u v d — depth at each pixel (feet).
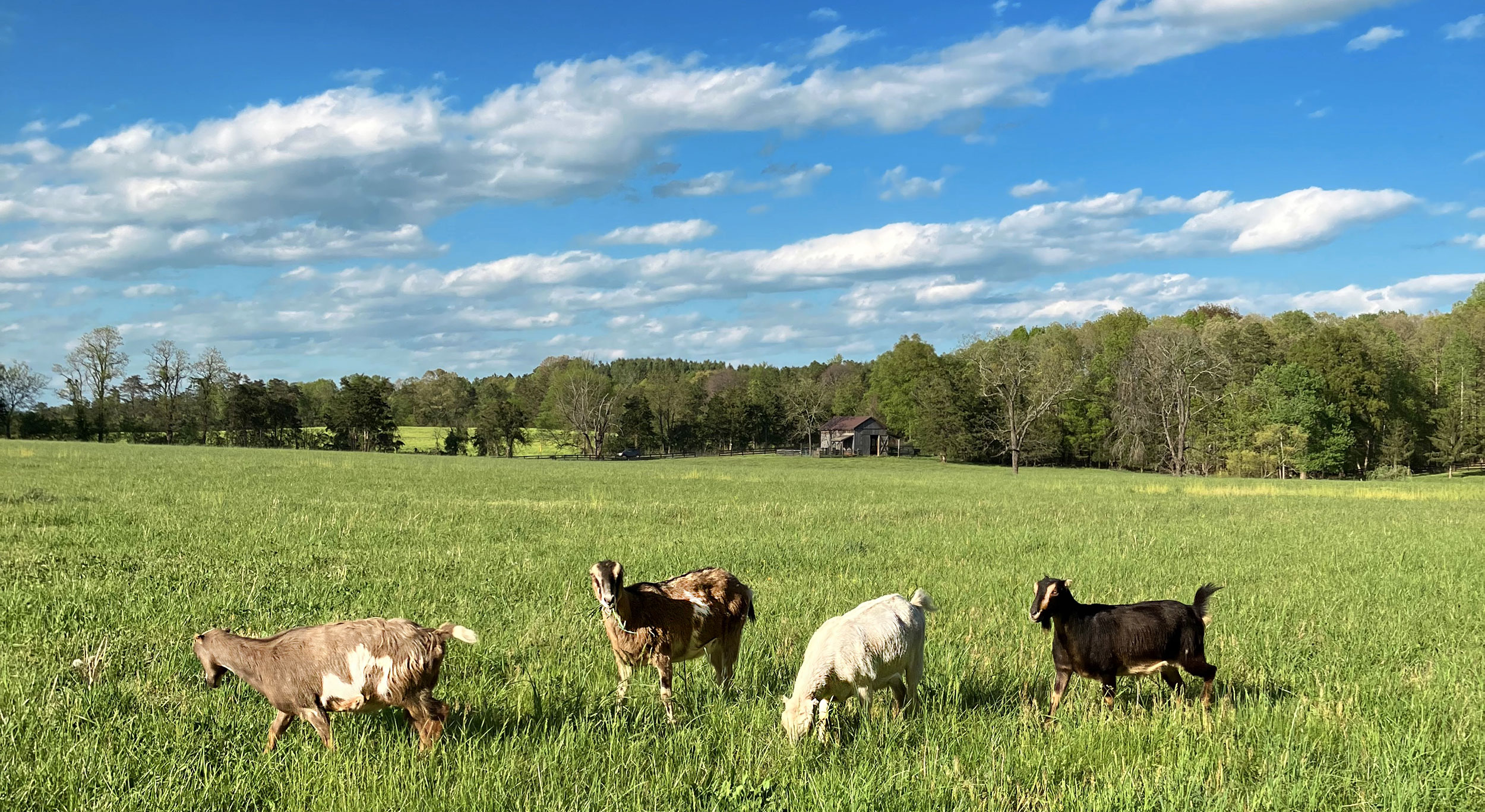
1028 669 31.55
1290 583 51.80
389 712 24.47
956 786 20.35
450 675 28.63
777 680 29.81
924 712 25.79
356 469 158.40
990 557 60.64
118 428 343.05
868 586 47.62
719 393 482.69
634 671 28.78
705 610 27.68
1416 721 25.76
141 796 19.03
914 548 64.54
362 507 83.15
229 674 26.84
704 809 19.26
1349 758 22.50
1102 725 24.73
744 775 20.79
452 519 76.38
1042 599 26.91
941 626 38.06
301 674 21.38
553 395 420.77
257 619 35.86
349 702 21.44
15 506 71.77
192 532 59.93
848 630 24.68
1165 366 291.79
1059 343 372.38
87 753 20.85
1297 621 40.63
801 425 456.45
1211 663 32.60
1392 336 322.96
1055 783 21.50
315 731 23.16
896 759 22.15
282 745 22.00
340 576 45.80
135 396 353.72
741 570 52.70
